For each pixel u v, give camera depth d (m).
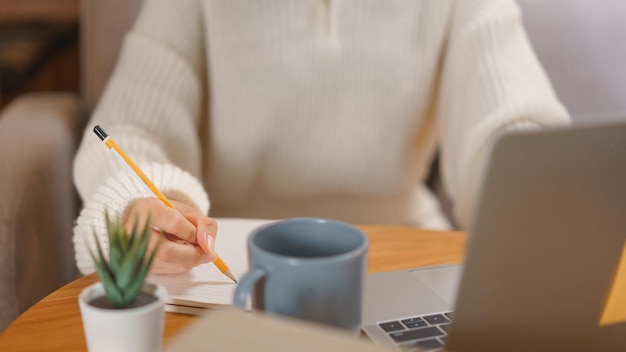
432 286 0.62
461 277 0.42
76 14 2.46
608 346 0.48
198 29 1.12
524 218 0.41
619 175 0.43
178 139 1.03
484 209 0.40
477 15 1.12
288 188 1.20
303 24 1.11
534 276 0.44
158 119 1.01
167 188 0.74
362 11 1.11
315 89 1.13
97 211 0.70
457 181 1.11
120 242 0.45
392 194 1.24
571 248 0.44
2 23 2.41
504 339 0.45
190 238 0.64
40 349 0.52
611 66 1.33
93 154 0.87
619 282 0.46
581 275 0.45
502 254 0.42
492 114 1.02
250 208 1.22
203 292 0.59
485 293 0.43
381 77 1.14
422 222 1.29
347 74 1.13
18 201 0.84
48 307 0.60
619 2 1.35
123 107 1.00
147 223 0.46
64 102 1.26
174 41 1.09
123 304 0.45
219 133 1.16
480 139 1.02
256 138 1.14
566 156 0.41
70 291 0.63
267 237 0.48
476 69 1.09
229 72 1.11
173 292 0.59
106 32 1.27
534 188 0.41
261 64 1.11
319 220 0.49
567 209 0.42
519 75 1.05
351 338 0.35
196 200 0.77
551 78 1.31
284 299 0.44
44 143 1.00
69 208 1.05
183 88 1.07
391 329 0.54
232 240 0.71
